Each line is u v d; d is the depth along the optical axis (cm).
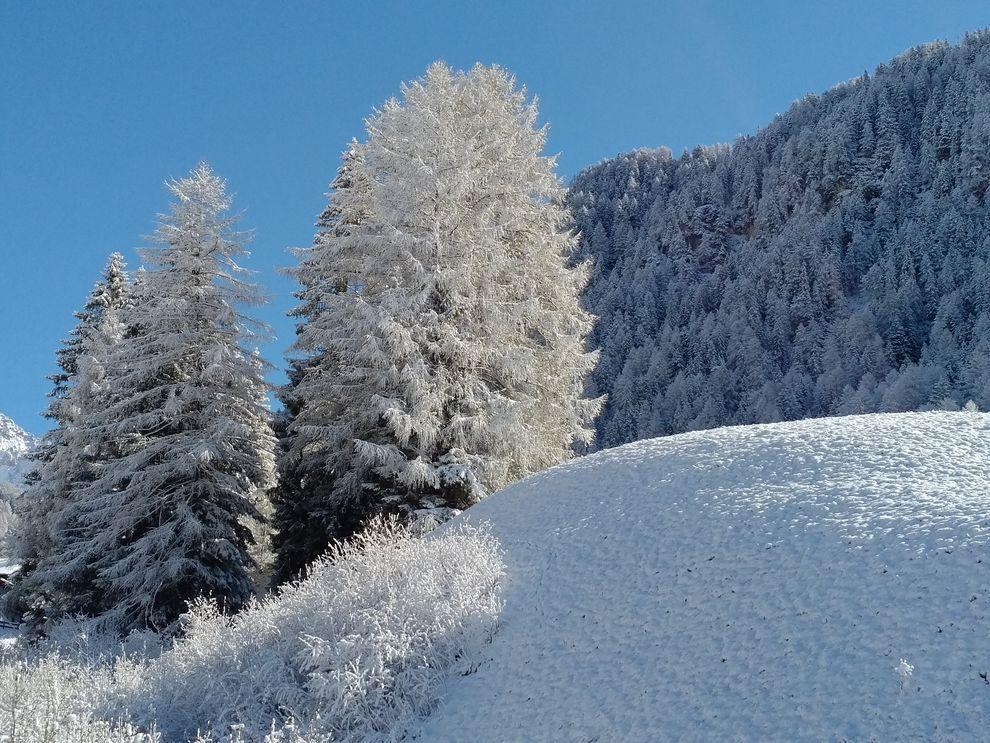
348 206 2047
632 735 585
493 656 776
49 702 770
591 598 818
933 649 557
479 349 1606
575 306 2011
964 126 14738
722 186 19488
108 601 1738
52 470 2309
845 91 19950
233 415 1798
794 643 624
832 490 864
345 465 1697
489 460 1557
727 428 1262
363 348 1538
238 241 1912
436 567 909
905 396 7281
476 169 1730
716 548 821
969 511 722
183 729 758
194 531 1599
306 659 773
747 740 533
